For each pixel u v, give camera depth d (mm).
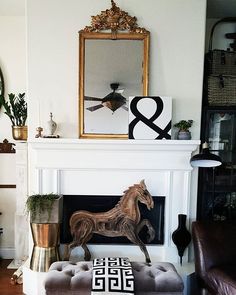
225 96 2605
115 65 2527
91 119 2551
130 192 2471
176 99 2555
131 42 2516
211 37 2904
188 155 2525
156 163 2531
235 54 2609
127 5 2486
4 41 2998
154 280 1848
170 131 2498
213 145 2705
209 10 2793
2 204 3096
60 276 1850
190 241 2523
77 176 2576
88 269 1972
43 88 2523
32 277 2330
